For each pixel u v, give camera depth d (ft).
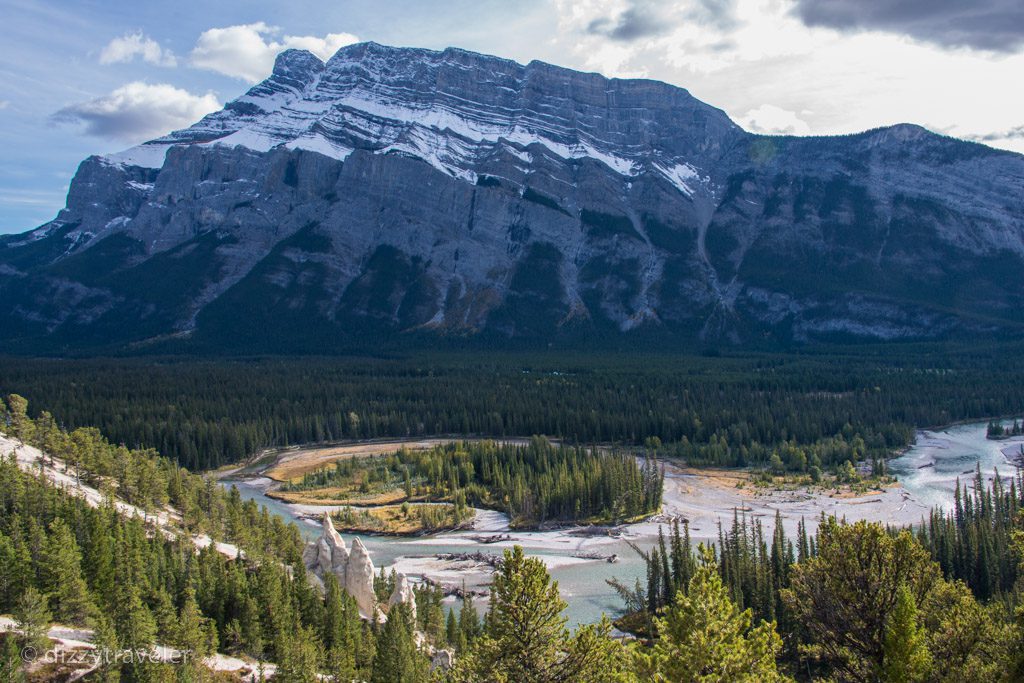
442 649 284.82
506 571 155.63
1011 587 308.60
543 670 149.59
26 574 259.19
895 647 149.79
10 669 213.46
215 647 266.77
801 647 182.09
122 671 233.76
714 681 140.97
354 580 335.47
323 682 258.37
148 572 295.07
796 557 370.53
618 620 343.46
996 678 151.12
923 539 349.20
